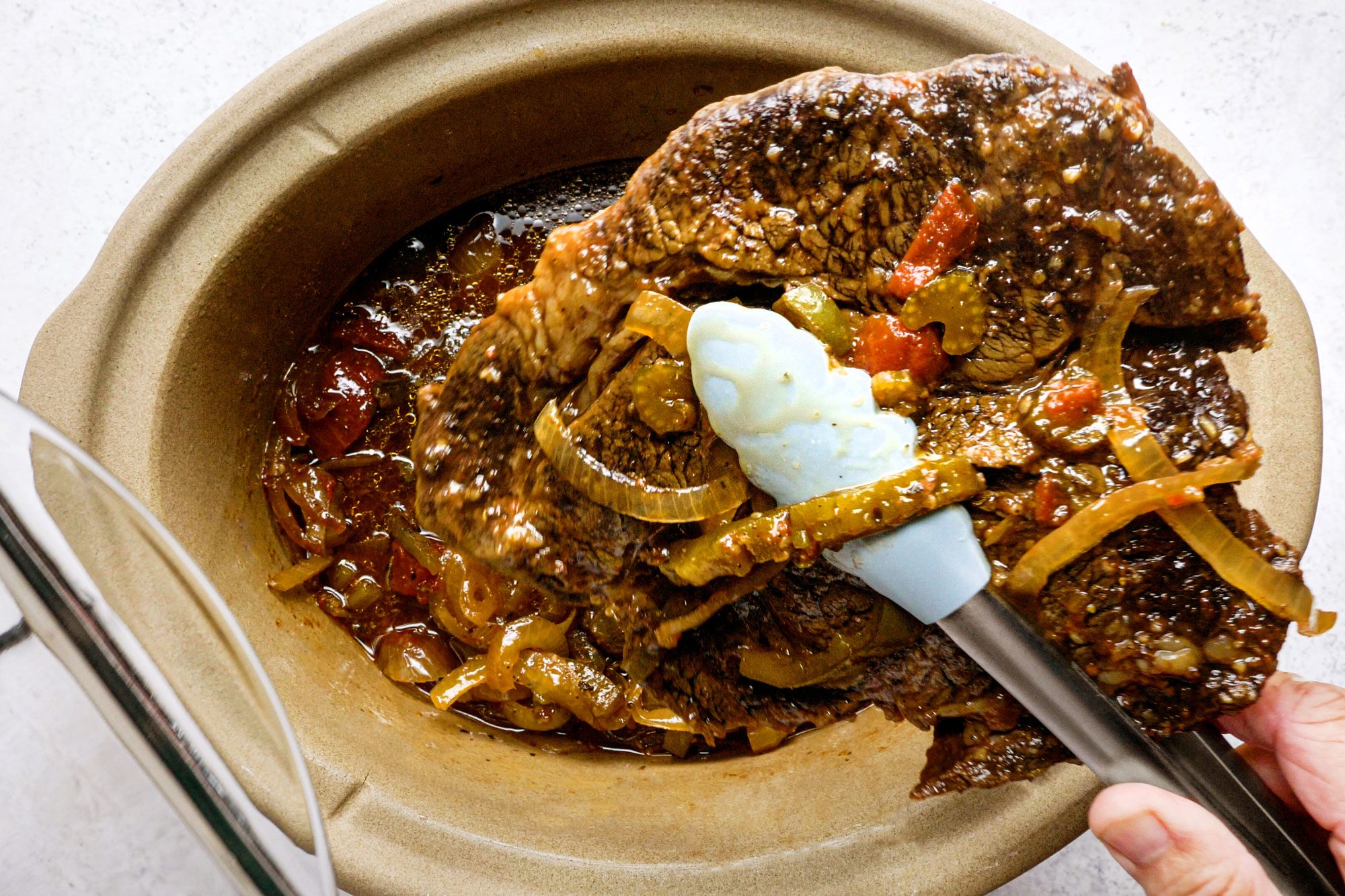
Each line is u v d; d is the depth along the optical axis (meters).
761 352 0.45
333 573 0.61
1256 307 0.46
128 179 0.62
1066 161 0.46
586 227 0.48
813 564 0.48
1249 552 0.46
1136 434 0.46
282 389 0.61
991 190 0.46
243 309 0.57
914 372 0.47
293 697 0.55
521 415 0.49
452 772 0.56
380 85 0.55
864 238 0.47
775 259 0.47
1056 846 0.52
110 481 0.48
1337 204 0.62
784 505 0.46
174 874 0.44
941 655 0.48
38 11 0.62
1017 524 0.46
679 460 0.47
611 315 0.48
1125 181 0.46
